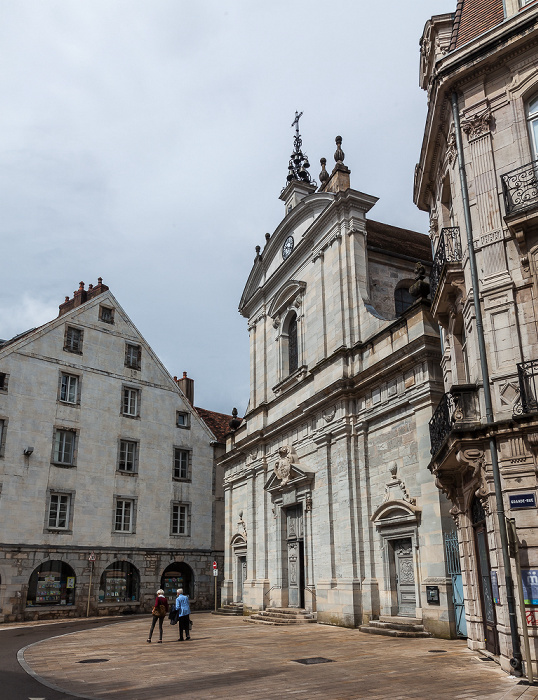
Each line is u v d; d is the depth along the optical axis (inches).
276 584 991.0
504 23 496.7
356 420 828.6
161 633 681.0
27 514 1152.8
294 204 1123.9
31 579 1149.1
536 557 405.4
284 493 990.4
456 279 516.7
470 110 518.3
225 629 833.5
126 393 1376.7
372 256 935.0
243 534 1164.5
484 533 478.9
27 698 368.5
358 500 799.7
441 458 514.3
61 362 1272.1
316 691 381.1
